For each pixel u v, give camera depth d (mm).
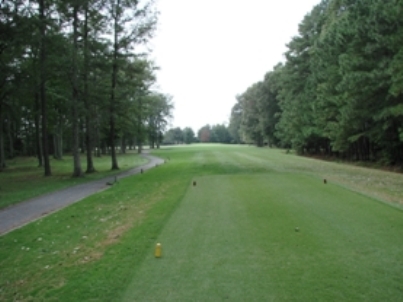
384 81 19062
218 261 5531
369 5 21297
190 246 6320
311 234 6816
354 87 21109
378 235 6664
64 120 43250
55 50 20734
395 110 18812
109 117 26875
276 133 54594
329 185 13312
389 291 4336
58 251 6758
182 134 144750
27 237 7992
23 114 36062
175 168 25875
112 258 5934
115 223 8672
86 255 6289
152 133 79875
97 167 31703
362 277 4762
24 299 4676
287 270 5074
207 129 152125
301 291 4395
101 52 23812
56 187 17266
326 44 28688
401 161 23766
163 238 6867
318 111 32938
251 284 4652
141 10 28000
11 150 50625
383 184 14242
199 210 9352
